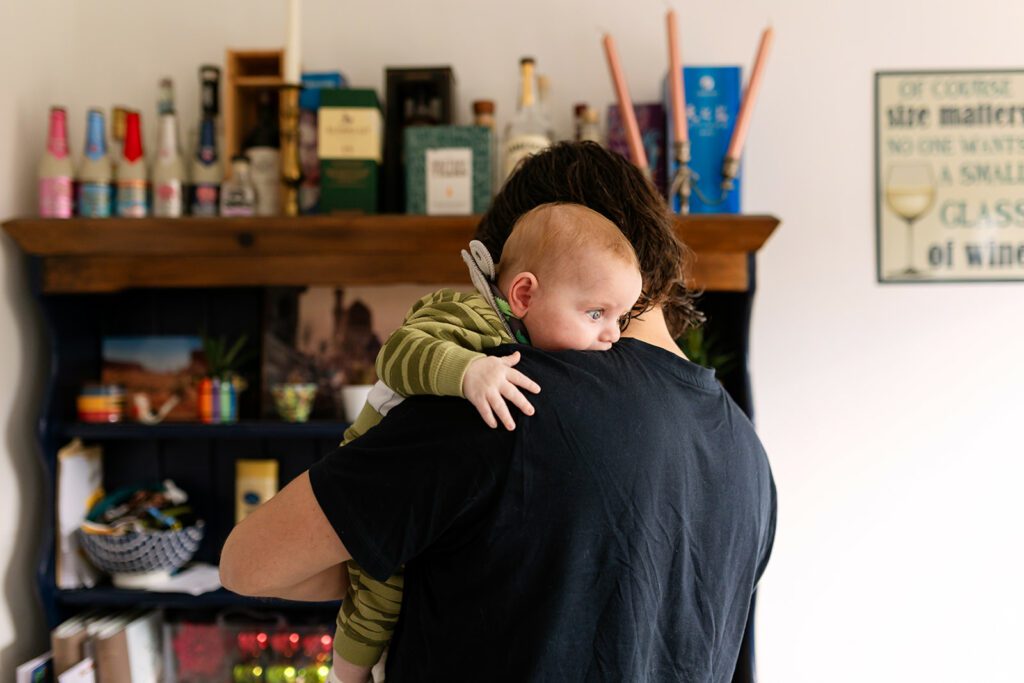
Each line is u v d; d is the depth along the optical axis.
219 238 1.90
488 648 0.75
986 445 2.11
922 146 2.15
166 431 1.96
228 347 2.19
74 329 2.09
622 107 1.93
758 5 2.17
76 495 2.04
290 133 1.96
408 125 2.08
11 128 2.02
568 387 0.76
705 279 1.86
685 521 0.80
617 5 2.19
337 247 1.90
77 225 1.88
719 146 1.95
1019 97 2.13
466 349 0.79
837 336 2.14
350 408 2.02
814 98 2.16
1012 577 2.09
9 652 1.96
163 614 2.11
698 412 0.84
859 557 2.12
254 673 2.02
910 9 2.15
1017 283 2.12
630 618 0.75
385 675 0.85
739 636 0.91
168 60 2.22
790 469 2.14
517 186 0.94
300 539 0.77
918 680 2.09
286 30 2.14
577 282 0.83
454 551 0.77
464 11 2.21
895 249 2.14
